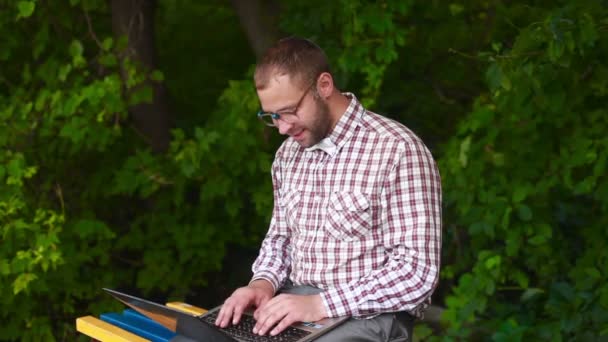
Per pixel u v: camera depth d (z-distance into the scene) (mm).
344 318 4754
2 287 8234
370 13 7676
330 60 8109
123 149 9414
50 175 9000
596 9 6344
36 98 8609
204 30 10781
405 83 9320
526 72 6332
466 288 7781
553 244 7902
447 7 8680
